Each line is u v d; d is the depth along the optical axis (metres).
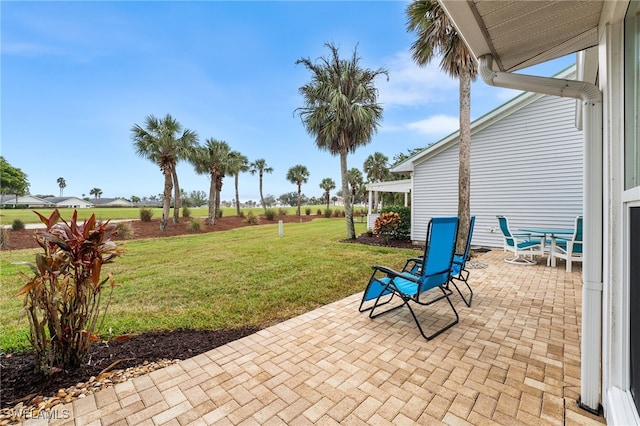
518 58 2.24
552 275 5.11
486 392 1.90
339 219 26.94
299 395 1.90
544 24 1.75
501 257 6.95
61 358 2.12
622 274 1.52
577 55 3.24
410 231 10.32
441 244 2.86
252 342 2.66
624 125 1.50
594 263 1.69
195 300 3.93
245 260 6.79
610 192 1.57
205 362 2.32
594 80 3.28
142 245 9.89
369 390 1.94
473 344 2.56
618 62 1.51
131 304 3.77
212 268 5.95
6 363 2.26
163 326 3.05
